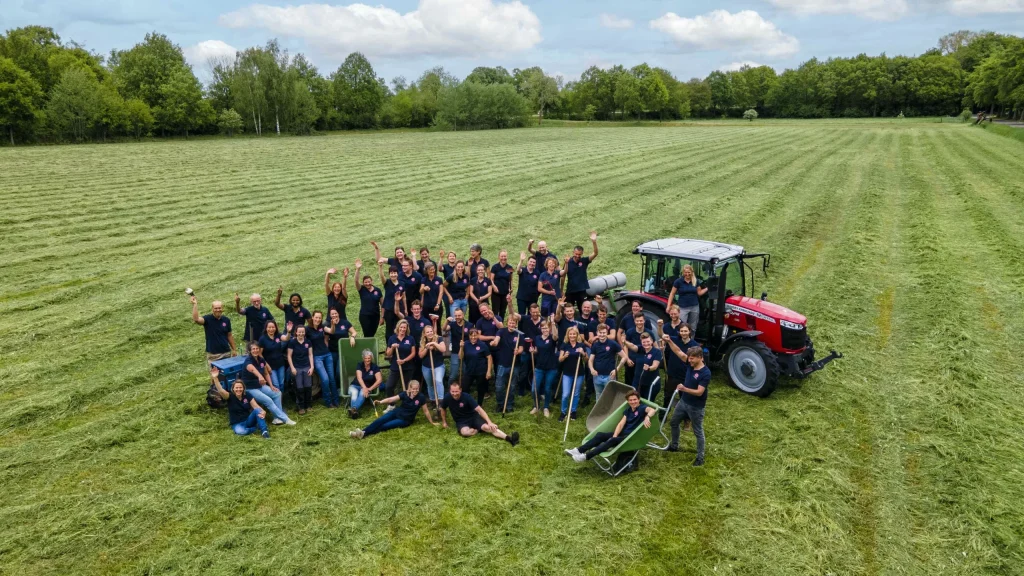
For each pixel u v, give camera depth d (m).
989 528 7.23
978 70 106.88
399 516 7.53
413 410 9.79
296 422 10.01
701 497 7.98
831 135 68.62
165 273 17.86
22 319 14.16
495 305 13.61
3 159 45.28
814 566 6.73
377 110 117.31
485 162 45.59
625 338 10.57
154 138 83.62
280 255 19.86
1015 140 54.75
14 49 78.81
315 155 51.25
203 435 9.48
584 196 30.81
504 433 9.56
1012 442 9.12
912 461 8.75
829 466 8.52
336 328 10.97
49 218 24.23
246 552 6.92
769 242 21.59
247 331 11.30
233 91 94.50
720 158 47.03
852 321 14.26
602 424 8.58
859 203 28.27
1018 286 16.48
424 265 13.12
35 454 8.84
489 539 7.15
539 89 122.19
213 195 30.09
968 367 11.44
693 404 8.55
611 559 6.84
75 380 11.26
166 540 7.12
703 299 11.14
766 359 10.32
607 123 119.62
